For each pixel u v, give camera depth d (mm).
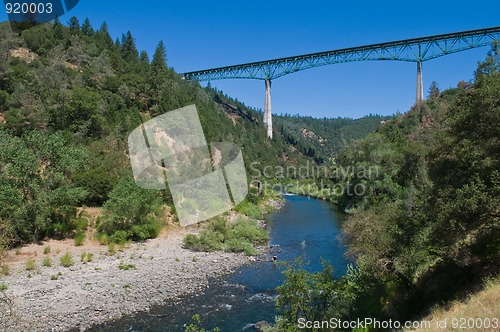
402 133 77000
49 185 29219
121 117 54688
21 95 50531
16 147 28094
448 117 14789
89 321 17062
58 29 80375
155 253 28422
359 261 19641
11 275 21297
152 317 18062
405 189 43094
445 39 78812
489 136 12875
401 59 85000
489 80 13039
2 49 61000
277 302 14172
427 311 14148
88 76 65375
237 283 23609
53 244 27812
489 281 12320
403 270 17031
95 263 24812
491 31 72188
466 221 12750
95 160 38812
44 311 17328
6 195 25484
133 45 106125
